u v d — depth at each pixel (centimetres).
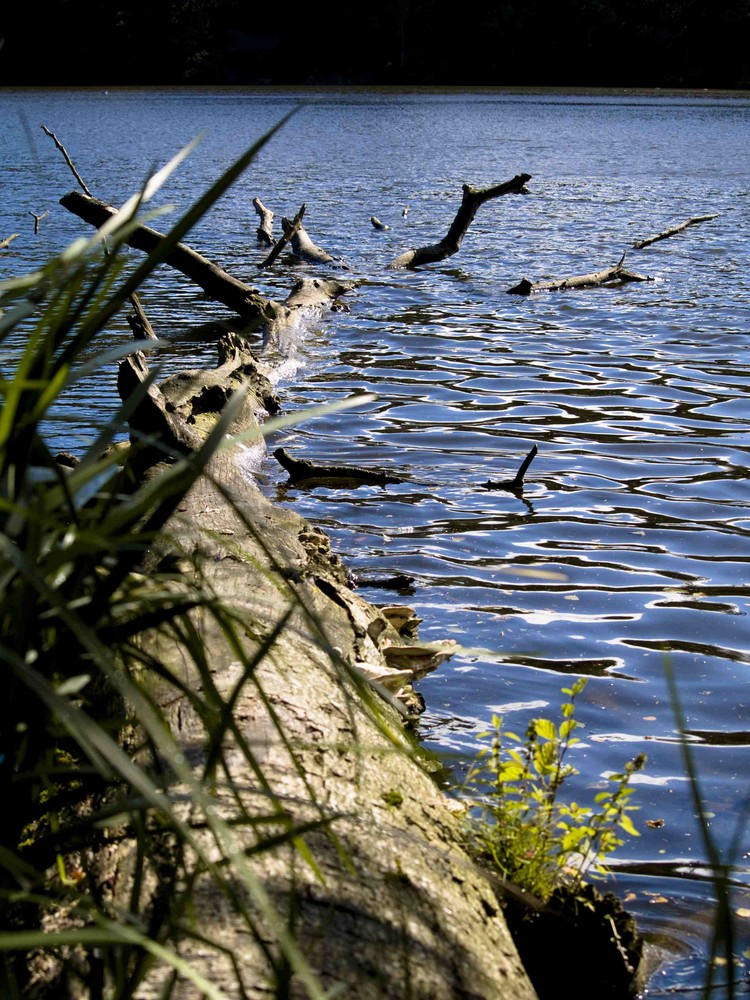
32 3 7362
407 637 490
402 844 265
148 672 306
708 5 7756
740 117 5672
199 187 2622
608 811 302
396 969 225
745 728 423
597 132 4678
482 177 2917
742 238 1870
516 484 703
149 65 8000
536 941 288
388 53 8300
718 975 291
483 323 1225
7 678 182
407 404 902
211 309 1276
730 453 777
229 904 226
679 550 603
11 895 174
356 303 1334
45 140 4062
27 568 155
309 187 2664
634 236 1902
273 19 8181
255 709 296
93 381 920
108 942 157
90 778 240
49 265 178
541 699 441
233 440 177
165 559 362
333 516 648
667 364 1038
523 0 7975
